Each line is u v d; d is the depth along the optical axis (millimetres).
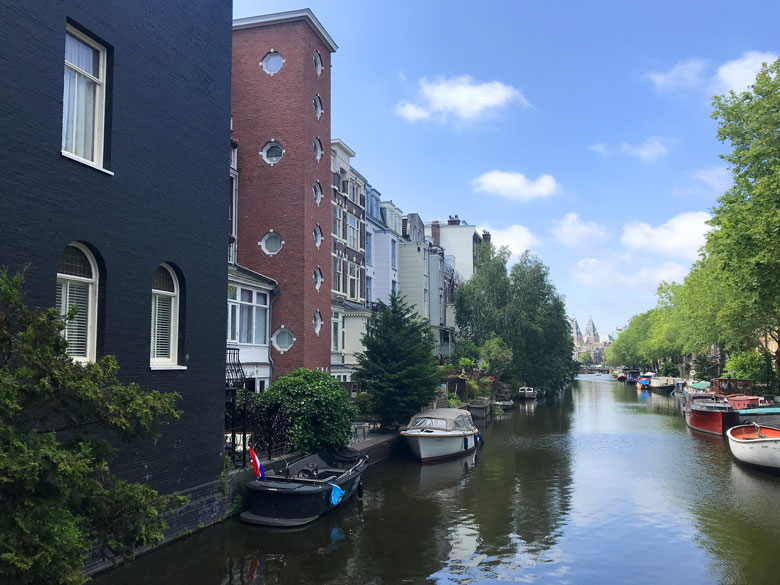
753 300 24250
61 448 6234
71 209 9477
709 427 32156
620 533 14109
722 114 27719
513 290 51875
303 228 23062
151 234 11367
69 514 5691
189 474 12141
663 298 63750
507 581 11109
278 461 15367
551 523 14898
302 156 23312
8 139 8430
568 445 28281
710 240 29172
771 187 21859
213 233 13422
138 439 10719
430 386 26359
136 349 10812
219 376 13328
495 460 24109
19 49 8633
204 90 13328
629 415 43031
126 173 10750
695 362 55500
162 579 10469
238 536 12867
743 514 15812
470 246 66812
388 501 17000
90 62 10367
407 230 47625
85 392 6137
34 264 8781
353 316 30359
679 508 16406
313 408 17188
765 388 39375
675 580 11266
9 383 5348
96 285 10148
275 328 22828
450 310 55031
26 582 5188
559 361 54406
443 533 13922
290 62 23766
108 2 10438
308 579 10836
